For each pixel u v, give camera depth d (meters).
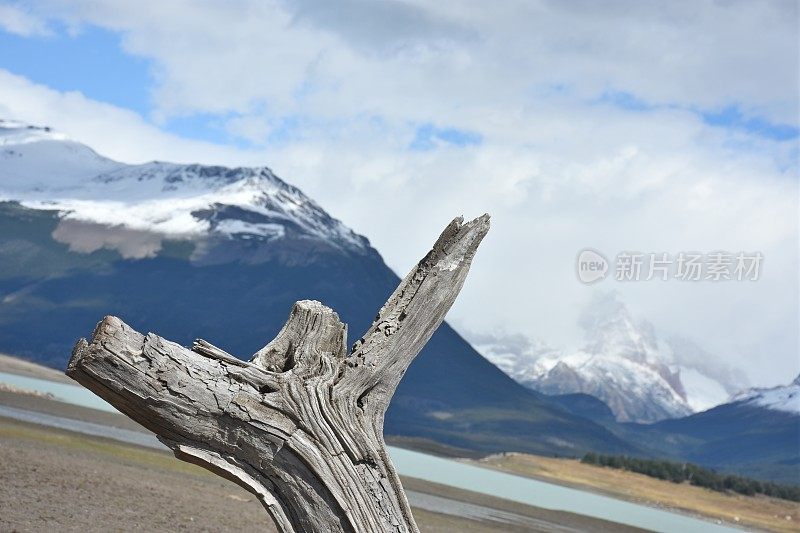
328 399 6.03
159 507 24.12
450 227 6.54
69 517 19.70
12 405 52.56
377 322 6.36
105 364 5.52
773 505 125.62
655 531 64.94
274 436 5.86
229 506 27.55
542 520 53.66
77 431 44.66
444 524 37.22
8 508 19.42
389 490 6.12
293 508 5.96
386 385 6.28
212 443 5.83
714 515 111.06
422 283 6.41
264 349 6.18
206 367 5.79
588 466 133.88
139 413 5.69
